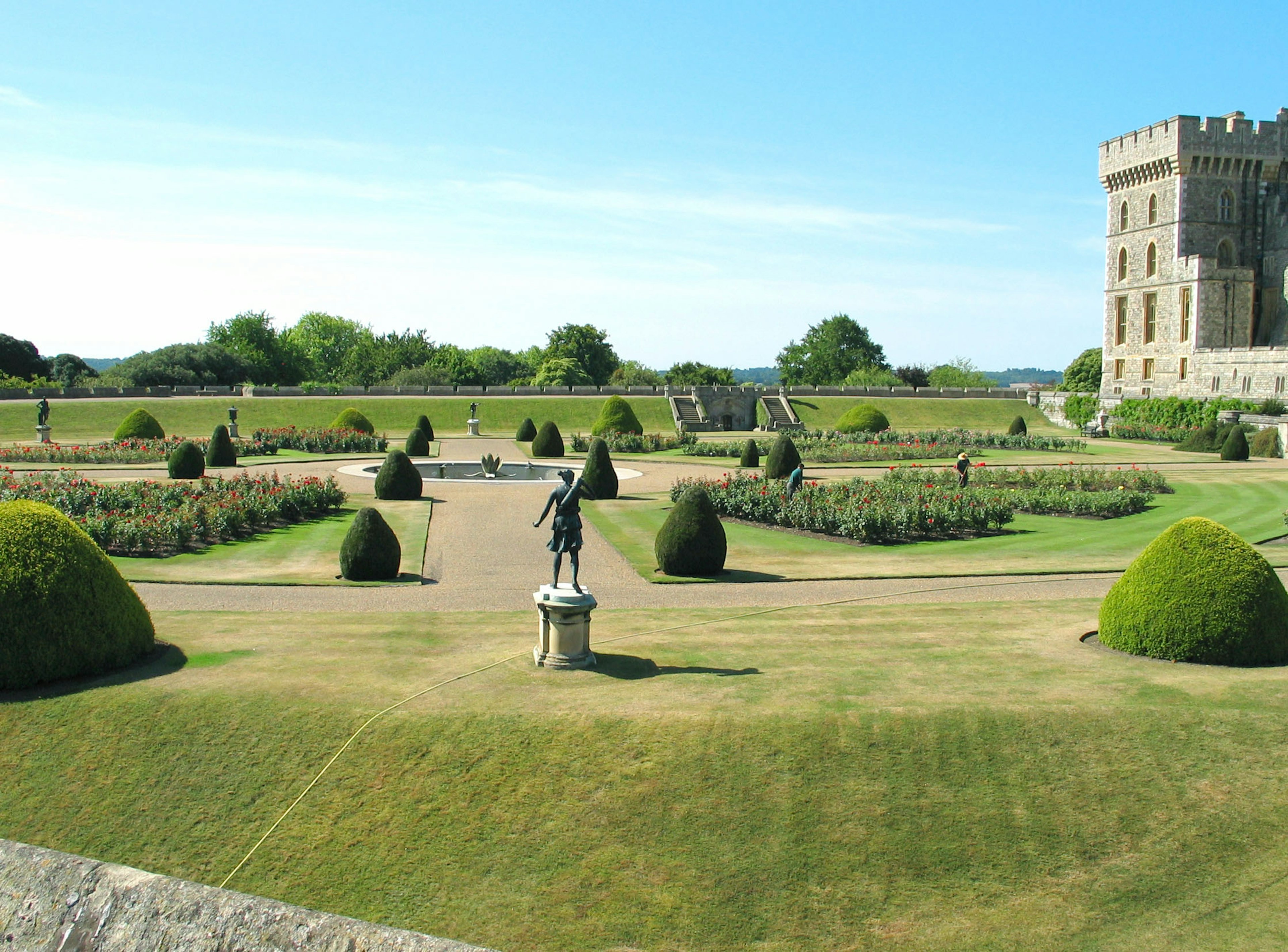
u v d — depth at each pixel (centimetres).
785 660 1591
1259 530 2975
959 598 2123
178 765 1269
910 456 5644
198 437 6975
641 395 9006
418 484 3806
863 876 1082
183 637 1720
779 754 1245
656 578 2372
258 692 1410
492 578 2359
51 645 1425
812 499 3216
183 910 515
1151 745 1261
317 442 5862
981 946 994
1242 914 1023
